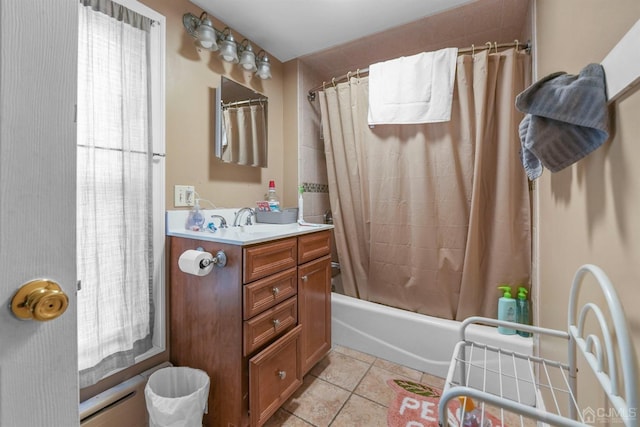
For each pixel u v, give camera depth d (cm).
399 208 177
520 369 135
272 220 175
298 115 208
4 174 37
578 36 83
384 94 169
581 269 68
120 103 114
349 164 196
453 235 162
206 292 120
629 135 55
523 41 167
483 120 149
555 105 68
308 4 150
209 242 117
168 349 135
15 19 37
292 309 135
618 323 49
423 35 180
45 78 40
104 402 108
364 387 148
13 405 38
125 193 116
